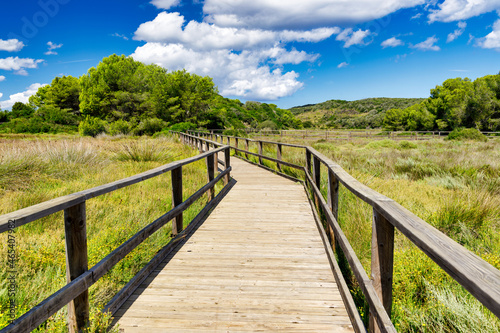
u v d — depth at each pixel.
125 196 5.94
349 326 2.28
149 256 3.76
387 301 1.69
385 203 1.67
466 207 4.60
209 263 3.45
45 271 3.16
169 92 38.09
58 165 7.97
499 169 8.22
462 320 2.35
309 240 4.14
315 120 134.62
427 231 1.22
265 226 4.75
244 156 14.25
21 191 5.78
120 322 2.36
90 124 31.55
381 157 12.52
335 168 3.21
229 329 2.26
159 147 12.10
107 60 38.97
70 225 1.98
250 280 3.04
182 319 2.39
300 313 2.46
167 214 3.66
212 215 5.36
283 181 8.56
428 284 2.88
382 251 1.69
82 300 2.08
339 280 2.78
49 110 46.00
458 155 12.12
